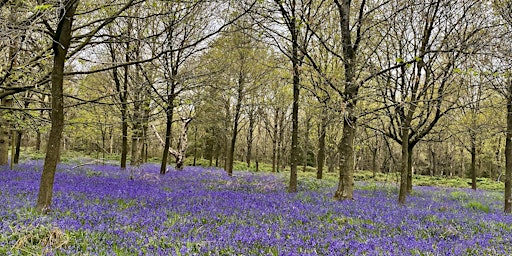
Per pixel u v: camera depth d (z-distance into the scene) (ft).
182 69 56.54
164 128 116.26
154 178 60.70
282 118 109.91
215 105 63.67
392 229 27.63
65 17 25.25
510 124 47.91
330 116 46.03
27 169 62.90
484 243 24.31
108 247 19.08
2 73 29.99
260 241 21.40
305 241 22.45
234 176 78.95
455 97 54.29
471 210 46.03
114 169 77.05
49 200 27.14
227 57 56.29
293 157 52.31
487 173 171.12
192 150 159.84
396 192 64.69
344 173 44.96
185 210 30.45
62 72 27.73
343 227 26.78
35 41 32.94
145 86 37.01
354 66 41.91
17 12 23.11
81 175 58.44
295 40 45.06
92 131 83.82
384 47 54.70
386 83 49.26
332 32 52.75
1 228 20.80
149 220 25.11
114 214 26.61
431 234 26.99
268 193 48.42
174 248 19.33
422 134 60.13
